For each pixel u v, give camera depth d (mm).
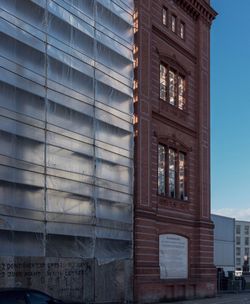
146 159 27031
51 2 21625
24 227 19234
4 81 19000
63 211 21172
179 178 30578
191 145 31984
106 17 25250
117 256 24297
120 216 24797
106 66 24859
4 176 18656
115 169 24781
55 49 21625
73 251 21578
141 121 26875
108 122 24562
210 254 32125
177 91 31141
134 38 27469
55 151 21062
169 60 30469
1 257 18266
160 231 28016
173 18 31453
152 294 26125
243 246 75062
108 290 23344
